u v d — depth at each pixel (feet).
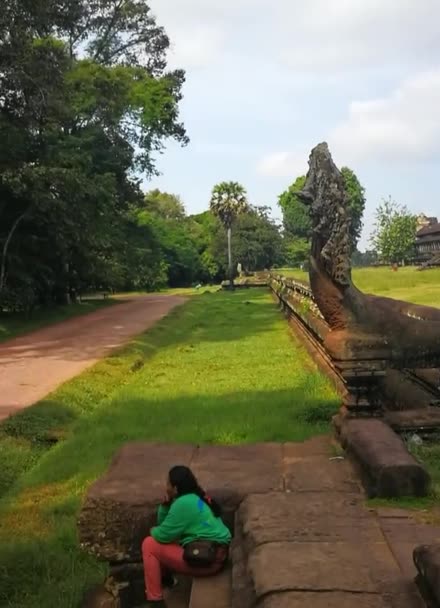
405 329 20.85
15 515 21.31
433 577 9.36
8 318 95.86
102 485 16.07
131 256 138.62
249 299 135.85
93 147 121.60
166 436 26.94
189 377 43.73
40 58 84.23
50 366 51.03
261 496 14.79
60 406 35.76
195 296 163.02
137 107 135.95
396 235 237.25
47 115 91.20
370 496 14.66
